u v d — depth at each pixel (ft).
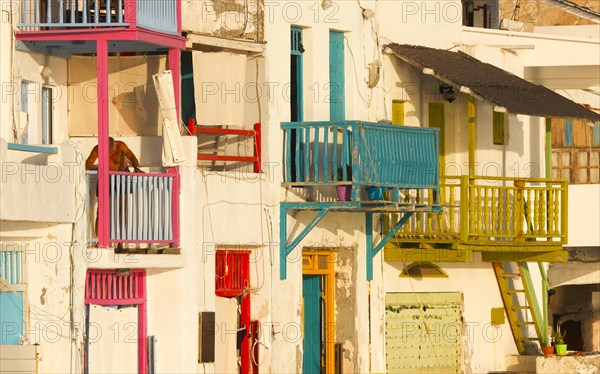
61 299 210.18
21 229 207.51
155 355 224.74
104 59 211.00
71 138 228.63
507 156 295.07
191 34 228.22
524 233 269.85
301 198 248.11
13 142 210.79
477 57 288.51
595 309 341.21
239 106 238.48
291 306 246.27
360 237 260.21
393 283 269.85
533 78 317.42
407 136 248.32
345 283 259.39
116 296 223.30
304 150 243.19
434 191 258.16
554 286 323.78
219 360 236.22
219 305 236.43
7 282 208.64
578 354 286.87
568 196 301.02
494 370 288.51
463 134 282.97
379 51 266.98
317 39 252.42
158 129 229.66
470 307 284.20
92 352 221.66
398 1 273.75
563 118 266.16
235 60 237.86
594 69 313.94
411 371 272.51
